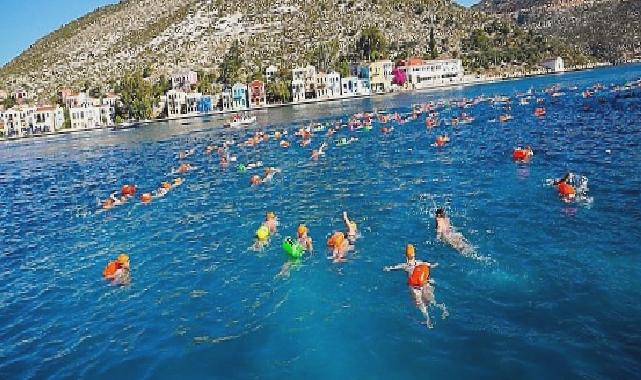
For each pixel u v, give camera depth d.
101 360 12.64
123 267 19.16
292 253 18.23
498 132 43.19
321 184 30.14
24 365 12.84
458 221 20.06
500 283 14.34
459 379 10.33
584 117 46.34
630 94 62.78
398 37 189.88
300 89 142.12
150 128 107.00
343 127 60.91
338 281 15.70
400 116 66.19
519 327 11.98
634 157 27.48
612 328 11.51
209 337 13.16
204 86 145.62
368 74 152.50
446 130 48.53
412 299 14.02
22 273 20.36
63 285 18.36
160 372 11.78
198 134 77.94
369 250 18.02
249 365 11.66
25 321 15.55
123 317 14.99
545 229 18.12
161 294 16.34
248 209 26.12
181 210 27.84
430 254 17.03
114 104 141.62
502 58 175.38
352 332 12.58
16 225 29.56
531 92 86.25
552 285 13.88
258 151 48.88
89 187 40.53
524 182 25.00
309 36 191.25
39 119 134.12
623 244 16.02
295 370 11.24
